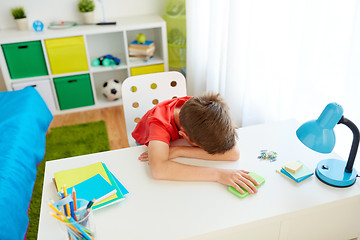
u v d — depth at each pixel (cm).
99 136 252
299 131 94
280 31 162
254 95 190
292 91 167
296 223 97
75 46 266
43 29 268
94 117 282
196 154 116
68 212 80
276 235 96
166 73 150
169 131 119
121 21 282
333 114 88
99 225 88
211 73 235
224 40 212
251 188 99
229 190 99
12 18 275
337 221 102
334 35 131
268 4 163
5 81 266
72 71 276
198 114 103
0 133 166
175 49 290
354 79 123
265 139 126
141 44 283
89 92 288
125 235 85
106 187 99
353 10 121
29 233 164
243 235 92
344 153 138
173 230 86
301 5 148
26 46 260
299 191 99
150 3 296
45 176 109
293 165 106
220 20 216
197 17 238
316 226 100
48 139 248
